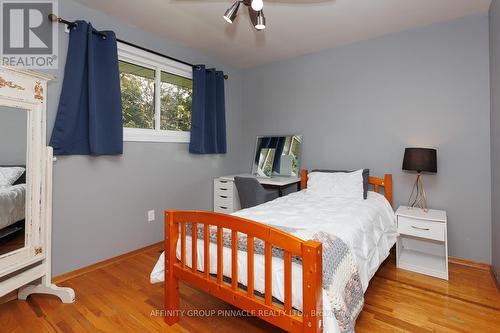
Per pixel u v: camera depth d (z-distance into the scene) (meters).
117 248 2.62
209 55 3.49
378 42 2.93
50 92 2.12
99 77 2.34
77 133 2.24
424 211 2.51
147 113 2.91
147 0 2.23
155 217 2.96
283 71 3.66
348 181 2.72
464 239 2.54
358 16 2.48
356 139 3.10
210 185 3.64
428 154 2.41
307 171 3.45
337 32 2.81
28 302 1.89
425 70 2.68
